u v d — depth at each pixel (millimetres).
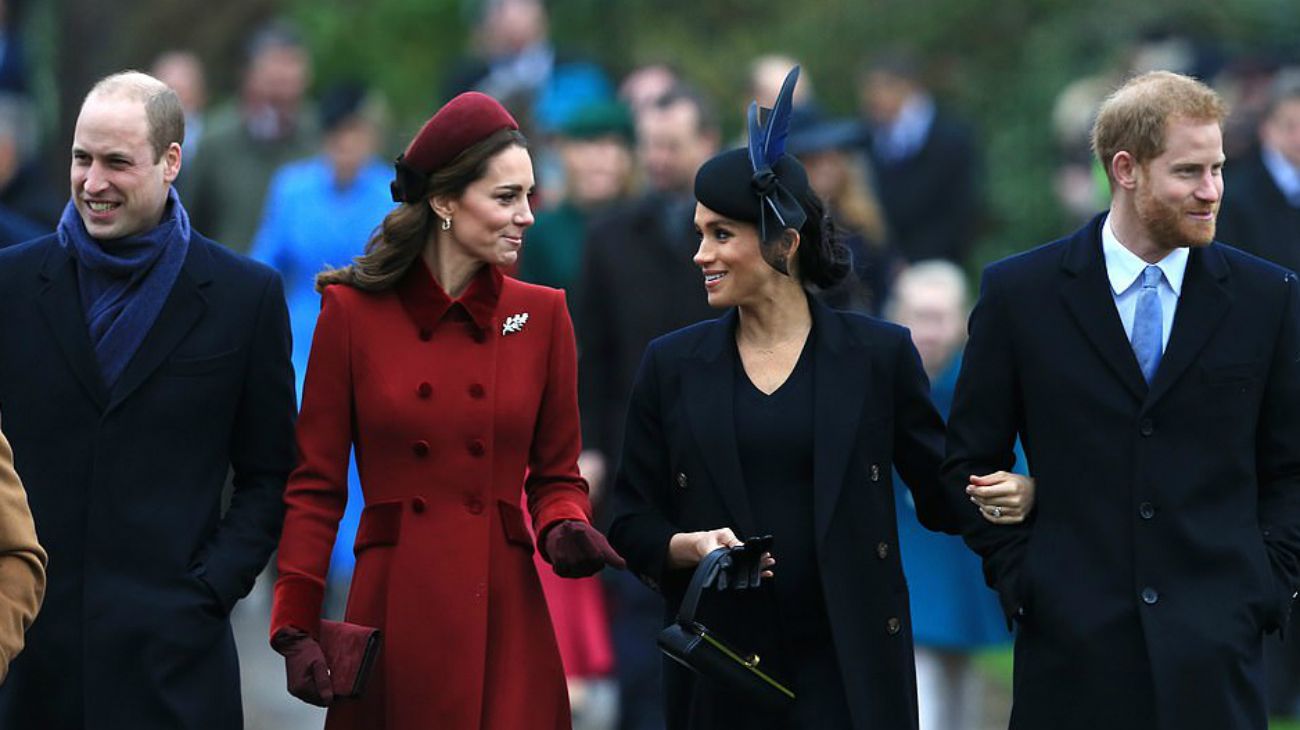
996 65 63031
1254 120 39031
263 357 21172
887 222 47281
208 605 20719
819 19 64500
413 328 20938
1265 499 20469
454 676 20562
